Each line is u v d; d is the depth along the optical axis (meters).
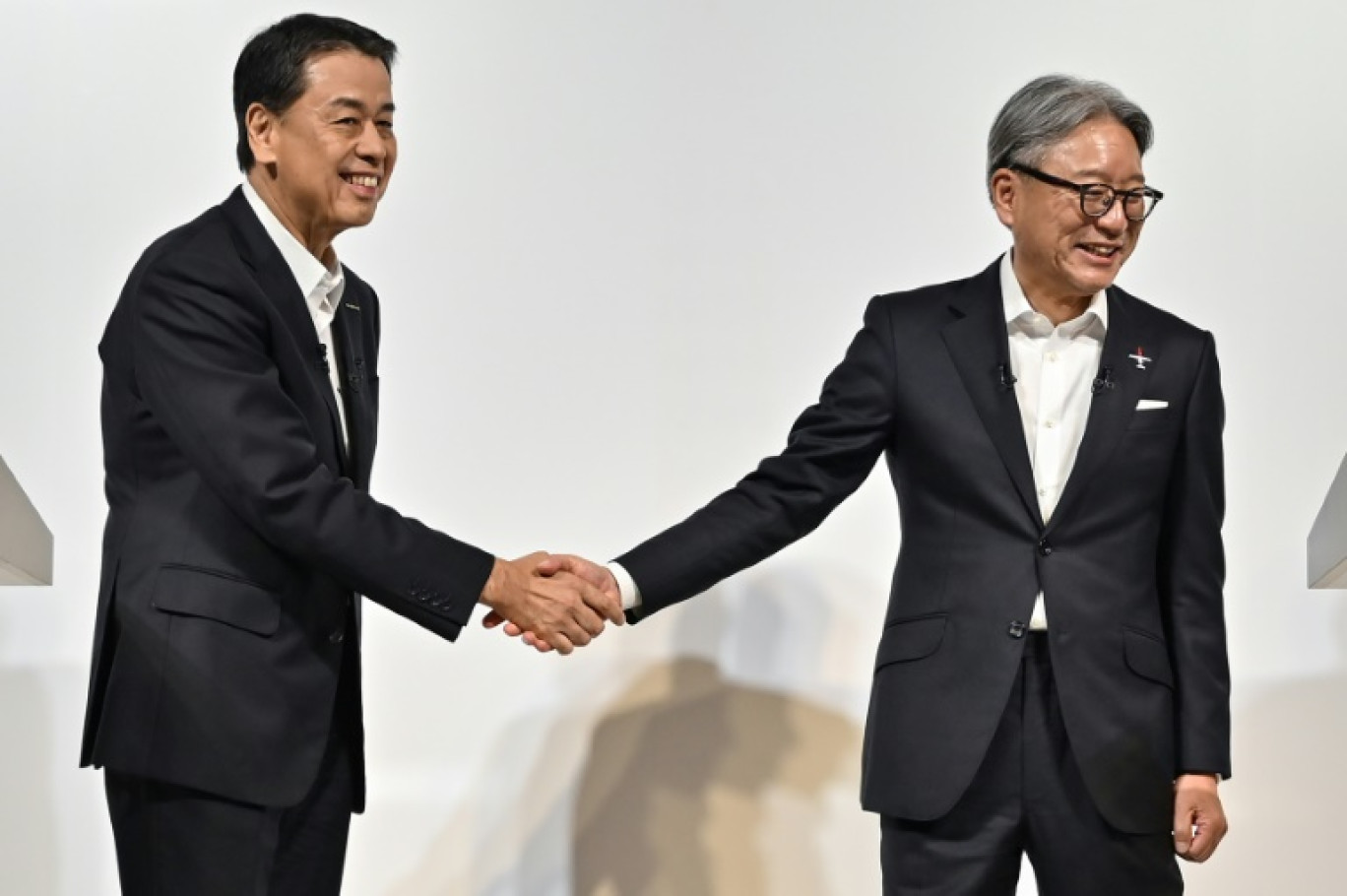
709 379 10.95
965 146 10.93
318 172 8.32
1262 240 10.83
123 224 10.89
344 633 8.41
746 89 10.98
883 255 10.94
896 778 8.01
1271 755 10.71
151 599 7.84
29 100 10.88
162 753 7.72
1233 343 10.82
